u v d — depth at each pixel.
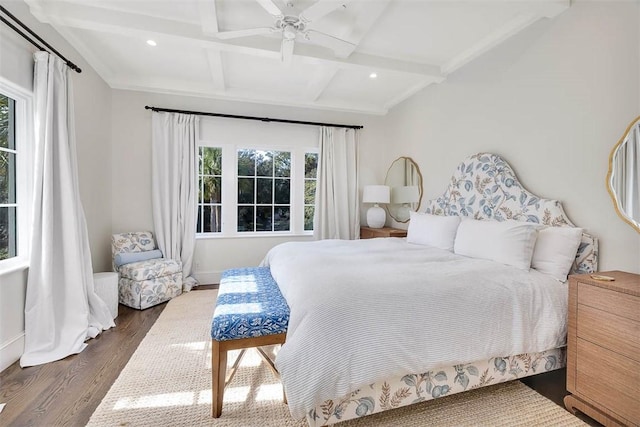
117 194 3.82
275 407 1.70
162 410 1.65
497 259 2.22
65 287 2.38
